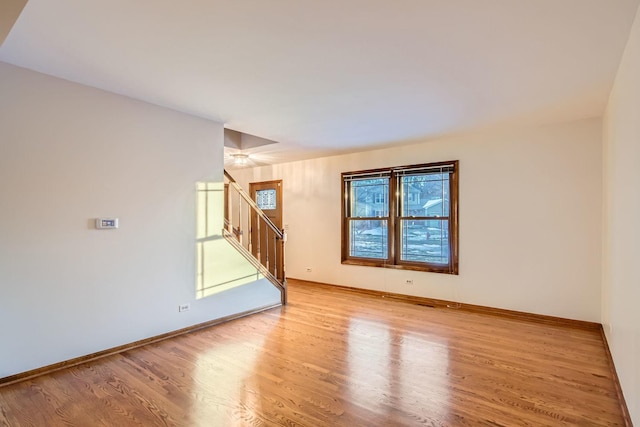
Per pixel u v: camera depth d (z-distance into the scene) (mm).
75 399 2355
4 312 2547
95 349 3014
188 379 2648
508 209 4375
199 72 2656
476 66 2537
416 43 2201
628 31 2047
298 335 3629
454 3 1779
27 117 2645
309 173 6355
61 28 2039
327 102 3309
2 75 2537
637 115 1929
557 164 4055
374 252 5602
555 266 4074
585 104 3367
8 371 2564
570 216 3982
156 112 3424
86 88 2945
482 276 4562
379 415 2182
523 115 3732
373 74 2682
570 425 2072
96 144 3016
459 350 3229
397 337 3574
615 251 2818
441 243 4934
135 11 1858
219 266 4027
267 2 1771
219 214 4016
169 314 3547
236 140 5434
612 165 2992
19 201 2611
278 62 2477
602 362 2967
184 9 1837
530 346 3326
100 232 3047
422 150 5055
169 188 3541
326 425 2076
